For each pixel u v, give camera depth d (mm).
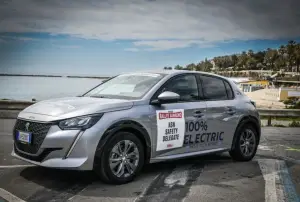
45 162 4664
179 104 5789
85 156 4629
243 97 7191
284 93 84000
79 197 4383
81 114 4738
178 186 5035
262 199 4582
